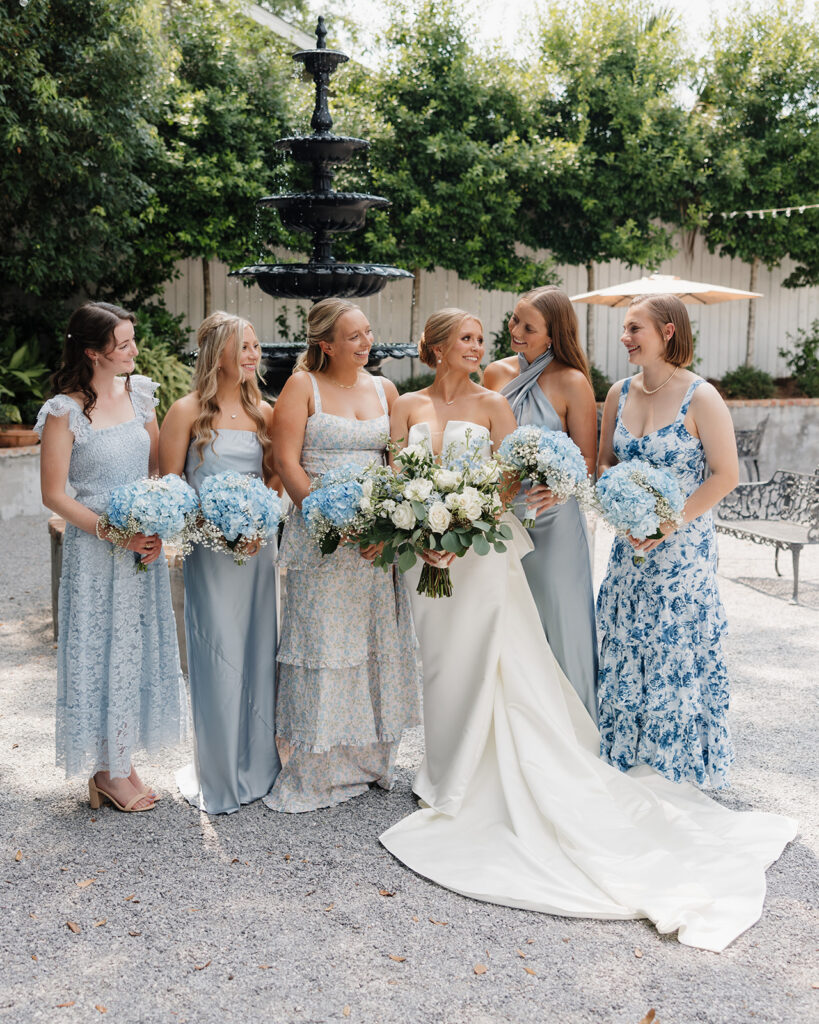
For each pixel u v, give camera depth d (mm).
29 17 7855
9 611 5574
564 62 11273
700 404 3109
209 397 3107
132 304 10531
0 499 8336
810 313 13688
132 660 3049
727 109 11672
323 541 2936
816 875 2816
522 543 3188
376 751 3373
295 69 10547
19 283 9047
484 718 3119
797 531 6434
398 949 2443
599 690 3441
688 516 3090
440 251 10844
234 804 3205
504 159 10430
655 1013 2193
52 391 2988
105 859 2885
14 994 2252
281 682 3273
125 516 2812
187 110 9539
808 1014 2193
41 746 3738
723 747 3250
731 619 5656
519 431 2977
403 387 11359
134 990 2271
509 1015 2188
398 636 3289
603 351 13055
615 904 2627
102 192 8648
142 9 8477
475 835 3010
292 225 5293
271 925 2545
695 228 12492
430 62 10523
